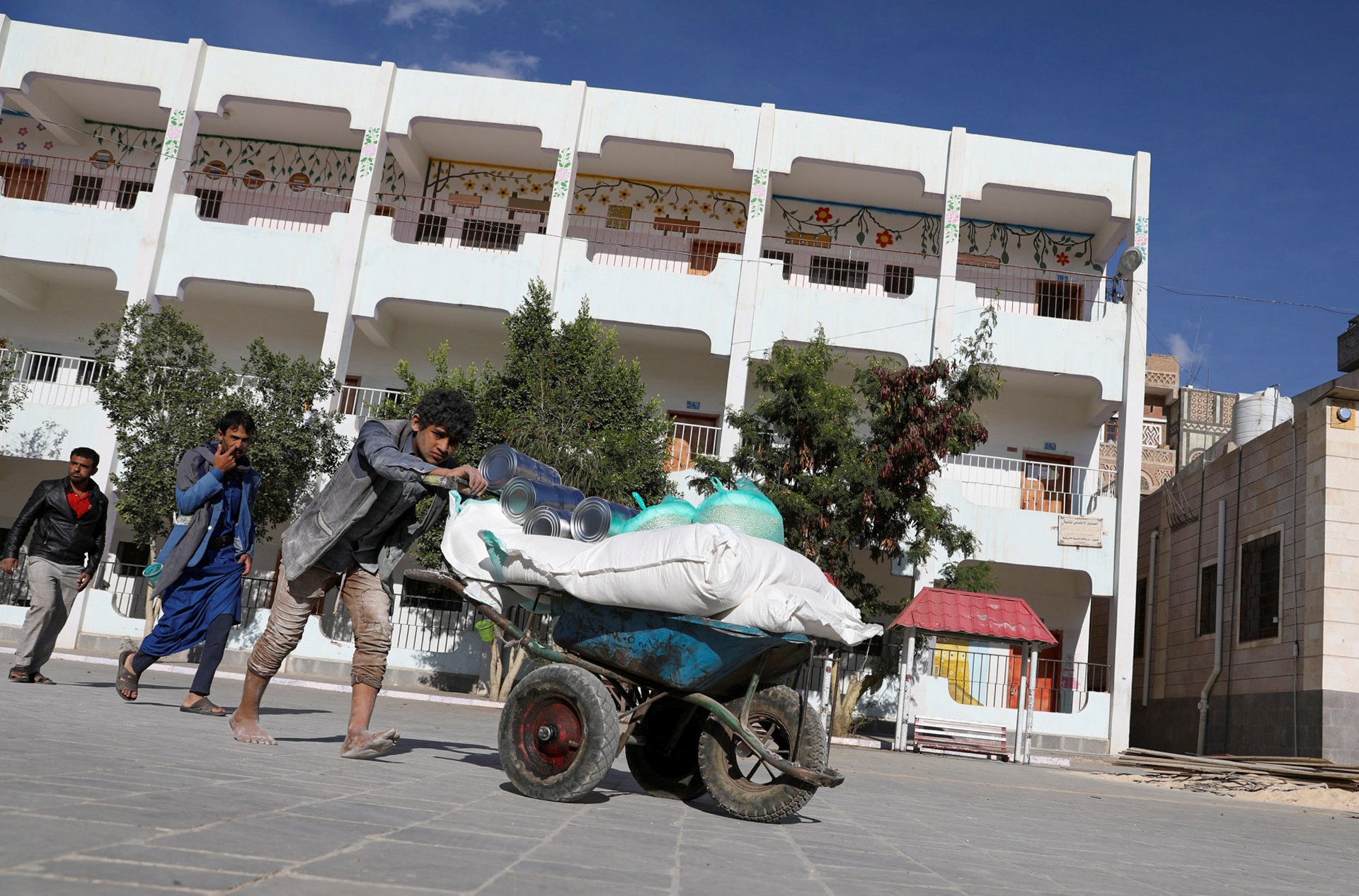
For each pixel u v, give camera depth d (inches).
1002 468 942.4
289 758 180.5
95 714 227.9
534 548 191.8
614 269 871.7
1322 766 587.8
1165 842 241.0
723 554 173.5
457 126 914.1
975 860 161.6
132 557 881.5
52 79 902.4
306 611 202.5
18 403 826.8
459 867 96.9
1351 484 701.9
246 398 740.7
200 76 901.2
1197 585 885.8
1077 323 868.6
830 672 713.0
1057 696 909.8
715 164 940.0
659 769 206.7
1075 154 897.5
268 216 977.5
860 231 982.4
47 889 69.0
